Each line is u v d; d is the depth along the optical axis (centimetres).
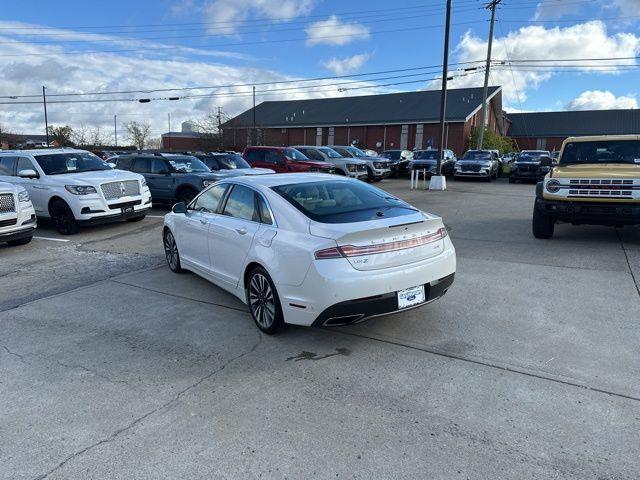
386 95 5775
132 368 399
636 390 340
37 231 1124
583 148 910
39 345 452
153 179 1323
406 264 412
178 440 299
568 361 386
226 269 526
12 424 322
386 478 260
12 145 7131
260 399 345
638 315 476
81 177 1059
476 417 314
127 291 616
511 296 545
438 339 436
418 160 2611
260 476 265
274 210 452
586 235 888
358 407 331
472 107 4897
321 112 5916
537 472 262
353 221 418
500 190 1970
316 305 392
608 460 269
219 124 5909
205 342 448
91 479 266
